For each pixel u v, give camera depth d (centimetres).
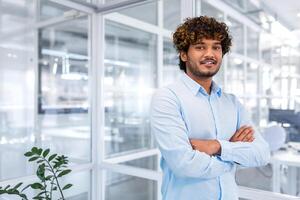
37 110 279
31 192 225
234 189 126
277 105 353
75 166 270
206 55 119
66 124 289
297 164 283
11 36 266
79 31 289
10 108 263
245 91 377
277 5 315
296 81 328
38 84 282
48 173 211
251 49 392
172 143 115
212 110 125
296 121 330
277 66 360
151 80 347
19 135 267
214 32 119
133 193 318
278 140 315
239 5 322
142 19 335
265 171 275
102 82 289
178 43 126
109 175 297
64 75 291
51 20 286
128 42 329
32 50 279
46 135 283
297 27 306
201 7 236
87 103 288
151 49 346
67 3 261
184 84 127
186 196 120
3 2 261
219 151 116
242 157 117
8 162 257
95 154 287
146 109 346
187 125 121
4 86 260
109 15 297
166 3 287
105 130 298
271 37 363
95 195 287
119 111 317
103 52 290
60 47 292
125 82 326
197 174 112
